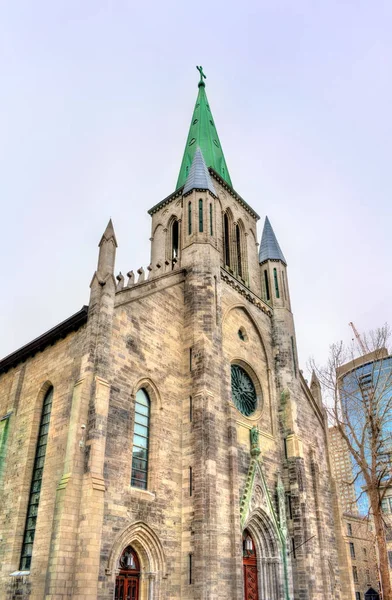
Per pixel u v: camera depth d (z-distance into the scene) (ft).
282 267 170.60
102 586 77.71
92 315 95.91
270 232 179.73
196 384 111.04
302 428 144.87
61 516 76.07
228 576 97.04
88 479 79.82
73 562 74.43
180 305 123.54
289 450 134.21
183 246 136.26
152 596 87.81
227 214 165.99
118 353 98.12
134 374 100.27
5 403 117.29
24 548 90.63
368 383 140.87
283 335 153.99
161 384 106.83
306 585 116.26
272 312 158.61
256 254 172.04
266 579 113.09
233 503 104.58
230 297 140.36
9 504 97.25
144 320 108.99
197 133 193.77
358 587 272.72
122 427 92.43
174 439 104.94
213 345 118.21
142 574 89.35
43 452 98.99
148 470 97.66
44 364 109.19
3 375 125.18
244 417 125.39
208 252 131.75
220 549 97.45
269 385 142.92
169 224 165.89
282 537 118.62
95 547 75.77
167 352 112.37
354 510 307.99
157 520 93.09
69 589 72.54
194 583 90.89
